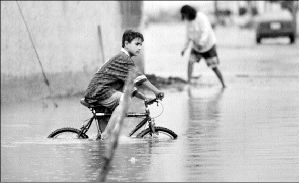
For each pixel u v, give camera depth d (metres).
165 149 21.06
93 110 22.23
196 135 23.75
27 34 38.41
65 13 40.56
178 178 16.95
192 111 30.45
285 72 47.34
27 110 33.91
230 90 38.75
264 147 21.22
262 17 84.94
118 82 21.86
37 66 38.78
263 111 29.53
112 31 43.41
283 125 25.66
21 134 26.11
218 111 30.17
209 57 40.75
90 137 23.41
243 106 31.44
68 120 30.06
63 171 18.38
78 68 41.19
